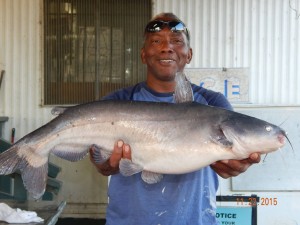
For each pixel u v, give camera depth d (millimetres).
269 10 2705
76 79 2779
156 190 1081
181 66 1125
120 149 996
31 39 2752
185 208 1076
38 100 2770
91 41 2768
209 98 1134
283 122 2041
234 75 2602
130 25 2760
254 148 978
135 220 1084
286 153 2012
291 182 2002
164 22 1098
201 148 994
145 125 1014
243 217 2016
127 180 1100
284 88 2719
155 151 1008
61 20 2756
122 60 2775
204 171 1115
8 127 2770
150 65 1122
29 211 1596
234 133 981
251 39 2717
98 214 2760
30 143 1022
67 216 2758
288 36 2707
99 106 1034
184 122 1010
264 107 2082
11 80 2764
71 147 1034
